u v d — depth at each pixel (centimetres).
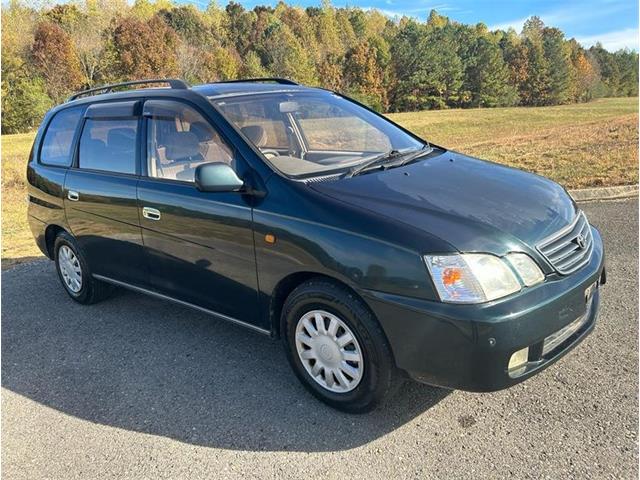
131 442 307
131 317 477
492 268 267
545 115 5269
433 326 266
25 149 2847
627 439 277
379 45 8256
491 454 274
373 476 266
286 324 331
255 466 279
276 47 8106
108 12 7269
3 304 532
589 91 10681
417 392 331
